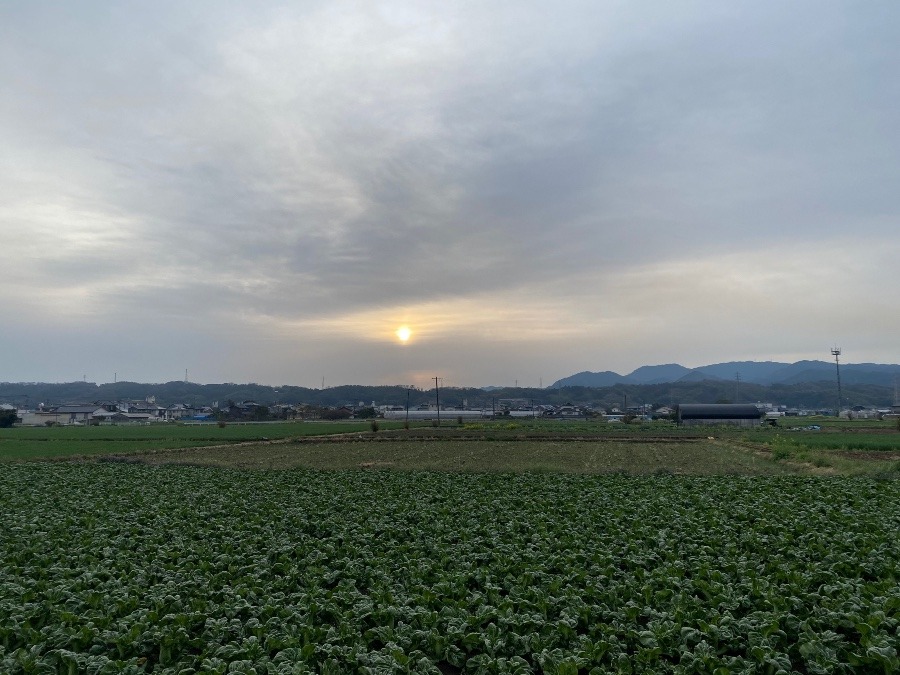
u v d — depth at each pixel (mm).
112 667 10430
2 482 37812
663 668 10773
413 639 11812
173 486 35562
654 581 14680
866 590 13570
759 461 52719
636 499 28219
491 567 16250
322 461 55406
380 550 18688
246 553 18250
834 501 26844
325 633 11914
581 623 12781
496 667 10703
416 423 144250
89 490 34031
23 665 10391
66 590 14156
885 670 10211
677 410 136500
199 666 10977
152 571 16312
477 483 35688
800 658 11422
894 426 106188
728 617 12039
